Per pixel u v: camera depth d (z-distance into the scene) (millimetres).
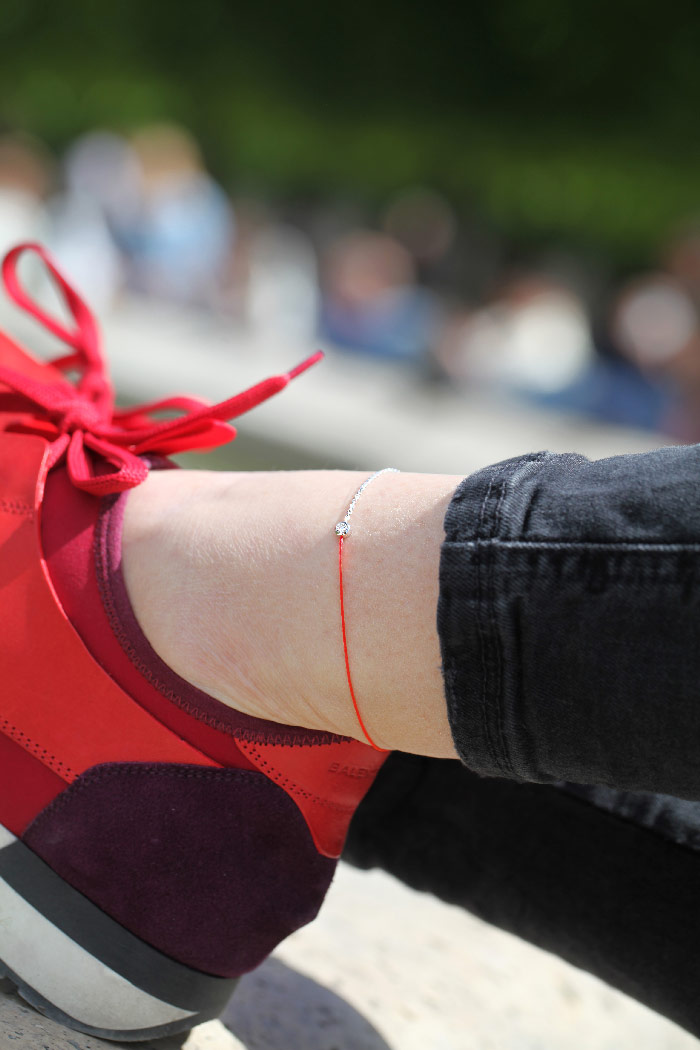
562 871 720
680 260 4422
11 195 4453
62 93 8766
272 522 631
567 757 552
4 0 8898
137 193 4758
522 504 551
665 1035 968
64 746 661
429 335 4758
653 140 7629
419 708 586
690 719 510
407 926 1010
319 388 3881
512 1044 883
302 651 605
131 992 668
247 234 5148
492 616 541
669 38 7395
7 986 699
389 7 8039
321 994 859
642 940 690
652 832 691
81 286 4621
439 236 6895
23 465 685
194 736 656
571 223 7555
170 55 8711
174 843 658
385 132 8117
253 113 8469
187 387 3602
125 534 676
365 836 806
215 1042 750
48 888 665
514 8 7637
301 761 657
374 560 589
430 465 3293
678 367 4188
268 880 674
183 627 643
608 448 3896
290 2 8297
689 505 517
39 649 658
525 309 4496
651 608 512
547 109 7832
